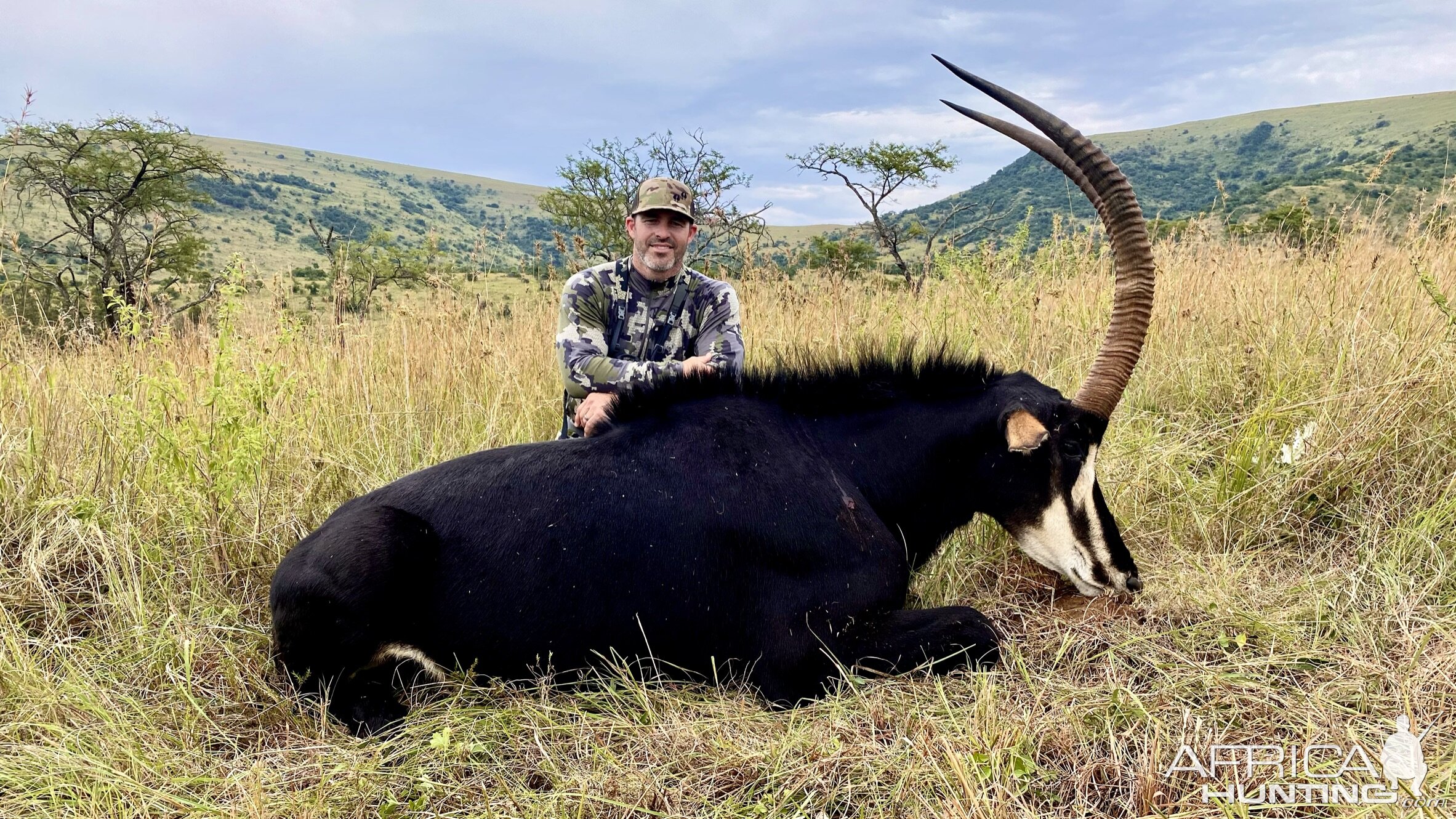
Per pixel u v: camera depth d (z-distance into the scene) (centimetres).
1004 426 332
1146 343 619
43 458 455
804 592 317
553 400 611
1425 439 425
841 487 335
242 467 414
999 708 292
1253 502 425
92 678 329
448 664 326
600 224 2261
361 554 302
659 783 270
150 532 426
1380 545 379
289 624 308
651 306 465
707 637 325
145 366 530
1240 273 705
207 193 2609
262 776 270
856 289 837
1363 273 596
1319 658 309
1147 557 412
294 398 553
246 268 636
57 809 260
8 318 582
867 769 266
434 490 328
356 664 311
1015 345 656
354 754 289
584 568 316
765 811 255
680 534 319
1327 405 456
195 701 310
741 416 344
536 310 741
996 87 349
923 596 404
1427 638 308
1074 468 353
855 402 364
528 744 300
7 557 414
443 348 651
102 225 2353
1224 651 318
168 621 349
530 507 320
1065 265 868
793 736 287
